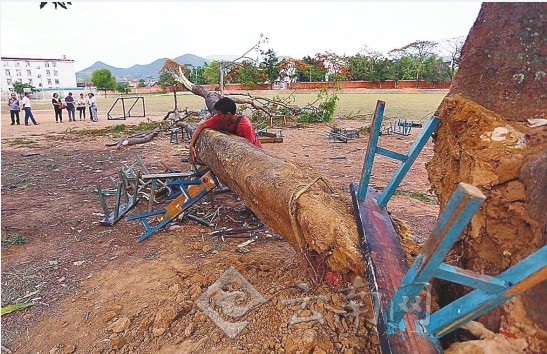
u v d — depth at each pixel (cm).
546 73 213
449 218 132
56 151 1084
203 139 510
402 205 564
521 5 223
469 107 224
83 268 389
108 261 402
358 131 1294
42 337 288
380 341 187
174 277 355
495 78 225
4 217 538
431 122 256
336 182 681
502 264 193
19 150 1108
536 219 179
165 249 423
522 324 175
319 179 324
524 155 192
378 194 312
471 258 211
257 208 369
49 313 315
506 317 180
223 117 516
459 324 167
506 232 193
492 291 150
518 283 144
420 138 262
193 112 1444
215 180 462
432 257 143
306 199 282
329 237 250
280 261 365
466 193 125
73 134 1454
